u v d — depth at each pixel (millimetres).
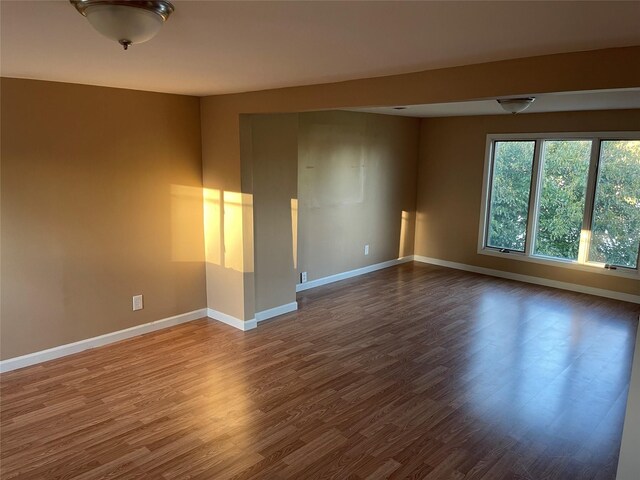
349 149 6250
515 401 3314
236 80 3332
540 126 6113
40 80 3473
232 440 2814
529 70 2381
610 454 2742
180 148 4434
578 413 3174
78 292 3922
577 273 6016
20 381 3484
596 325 4824
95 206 3920
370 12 1615
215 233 4637
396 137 7000
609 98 4227
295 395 3354
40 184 3592
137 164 4141
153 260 4391
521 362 3941
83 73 3105
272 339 4359
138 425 2959
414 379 3617
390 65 2645
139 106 4078
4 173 3408
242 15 1677
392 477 2508
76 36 2053
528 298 5727
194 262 4730
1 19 1781
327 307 5305
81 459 2627
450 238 7293
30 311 3672
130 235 4184
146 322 4438
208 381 3541
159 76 3199
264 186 4621
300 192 5680
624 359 4020
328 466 2590
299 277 5910
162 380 3547
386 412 3143
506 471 2574
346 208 6383
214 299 4820
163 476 2494
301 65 2682
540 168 6242
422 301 5574
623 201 5605
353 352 4102
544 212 6301
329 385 3504
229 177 4383
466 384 3549
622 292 5680
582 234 5934
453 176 7125
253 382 3535
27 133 3477
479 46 2131
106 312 4129
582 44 2057
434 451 2738
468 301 5598
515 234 6613
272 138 4602
